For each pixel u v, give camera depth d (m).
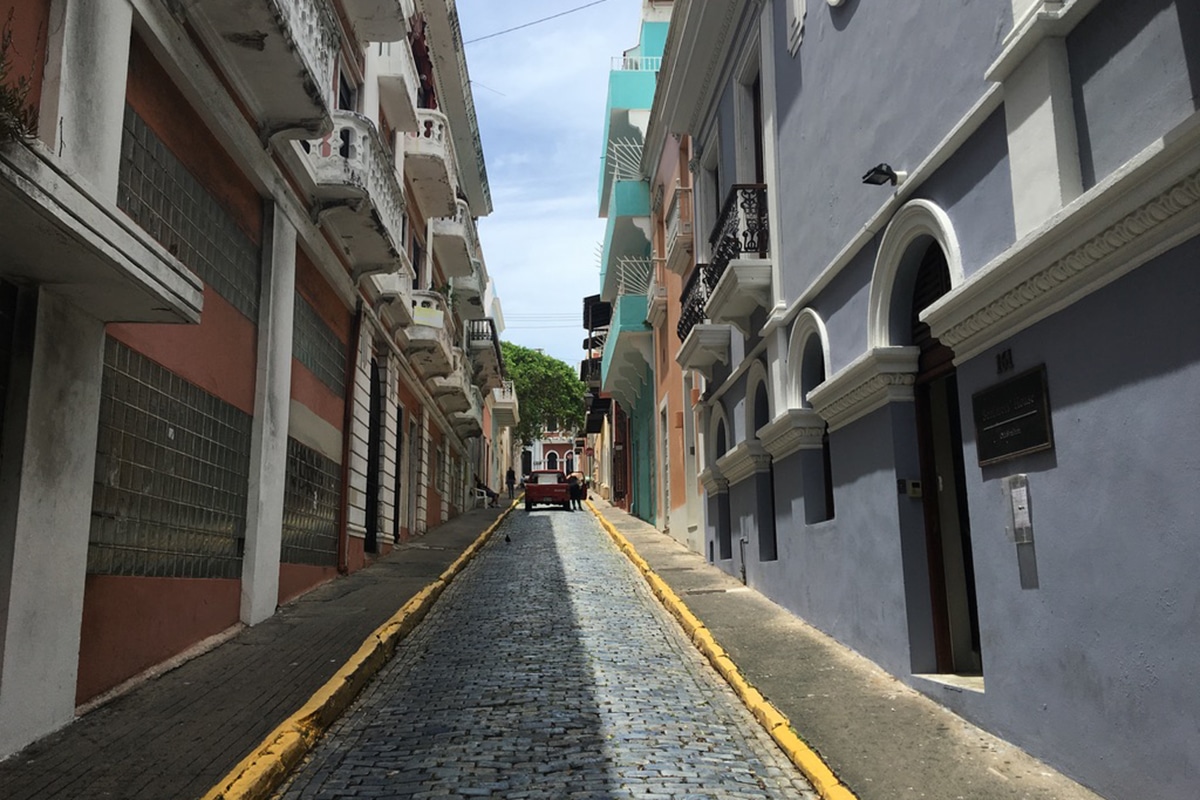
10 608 5.43
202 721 6.16
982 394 5.86
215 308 8.80
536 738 6.20
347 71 13.23
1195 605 3.99
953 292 5.84
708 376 15.20
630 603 12.26
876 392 7.56
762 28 11.21
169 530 7.77
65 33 5.86
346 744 6.14
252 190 9.84
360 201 11.62
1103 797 4.63
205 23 7.91
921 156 6.82
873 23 7.79
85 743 5.67
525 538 22.38
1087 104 4.89
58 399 5.89
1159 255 4.22
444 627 10.42
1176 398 4.12
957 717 6.20
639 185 22.59
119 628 6.87
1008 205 5.60
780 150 10.66
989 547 5.80
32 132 4.46
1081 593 4.83
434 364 20.47
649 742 6.11
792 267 10.22
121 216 5.30
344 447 13.98
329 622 9.70
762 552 11.80
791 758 5.75
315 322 12.38
